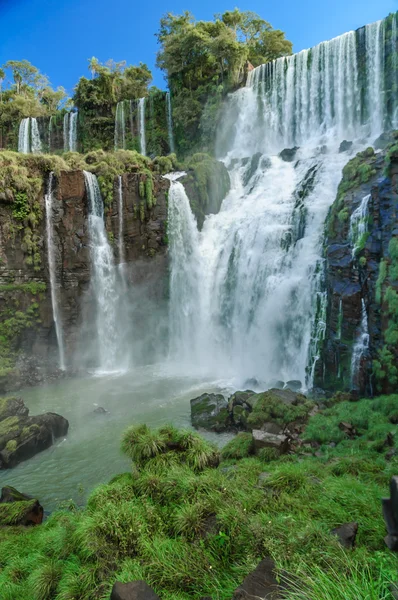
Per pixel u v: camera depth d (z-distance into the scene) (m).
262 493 7.27
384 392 15.66
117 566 5.89
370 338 16.70
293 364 21.83
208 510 6.53
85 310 26.67
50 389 22.11
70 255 26.31
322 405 15.41
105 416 17.80
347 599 3.54
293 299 22.23
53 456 14.27
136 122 46.38
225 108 41.94
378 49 31.94
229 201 31.52
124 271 27.64
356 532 5.41
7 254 24.88
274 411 14.30
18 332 24.78
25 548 7.85
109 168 27.70
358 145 28.94
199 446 9.67
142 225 27.61
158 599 4.39
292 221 25.14
